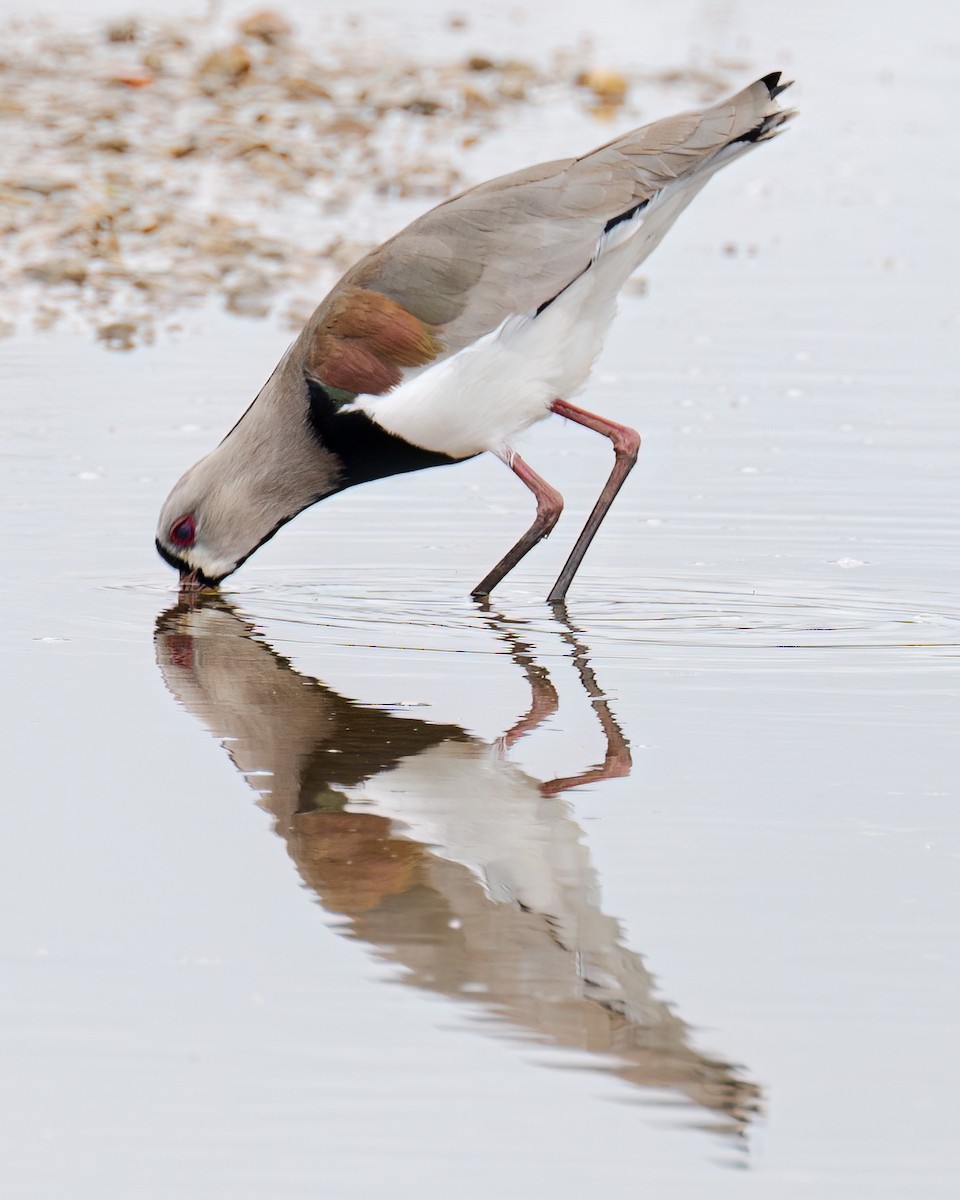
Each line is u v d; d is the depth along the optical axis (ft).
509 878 27.89
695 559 45.09
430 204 82.64
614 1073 23.21
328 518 48.65
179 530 42.22
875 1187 21.17
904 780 31.55
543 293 40.06
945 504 48.65
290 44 113.19
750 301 70.33
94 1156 21.53
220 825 29.81
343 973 25.39
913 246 78.79
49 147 86.84
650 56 117.60
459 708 35.27
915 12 137.18
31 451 52.13
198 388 58.59
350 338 40.93
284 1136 21.93
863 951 25.76
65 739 33.35
